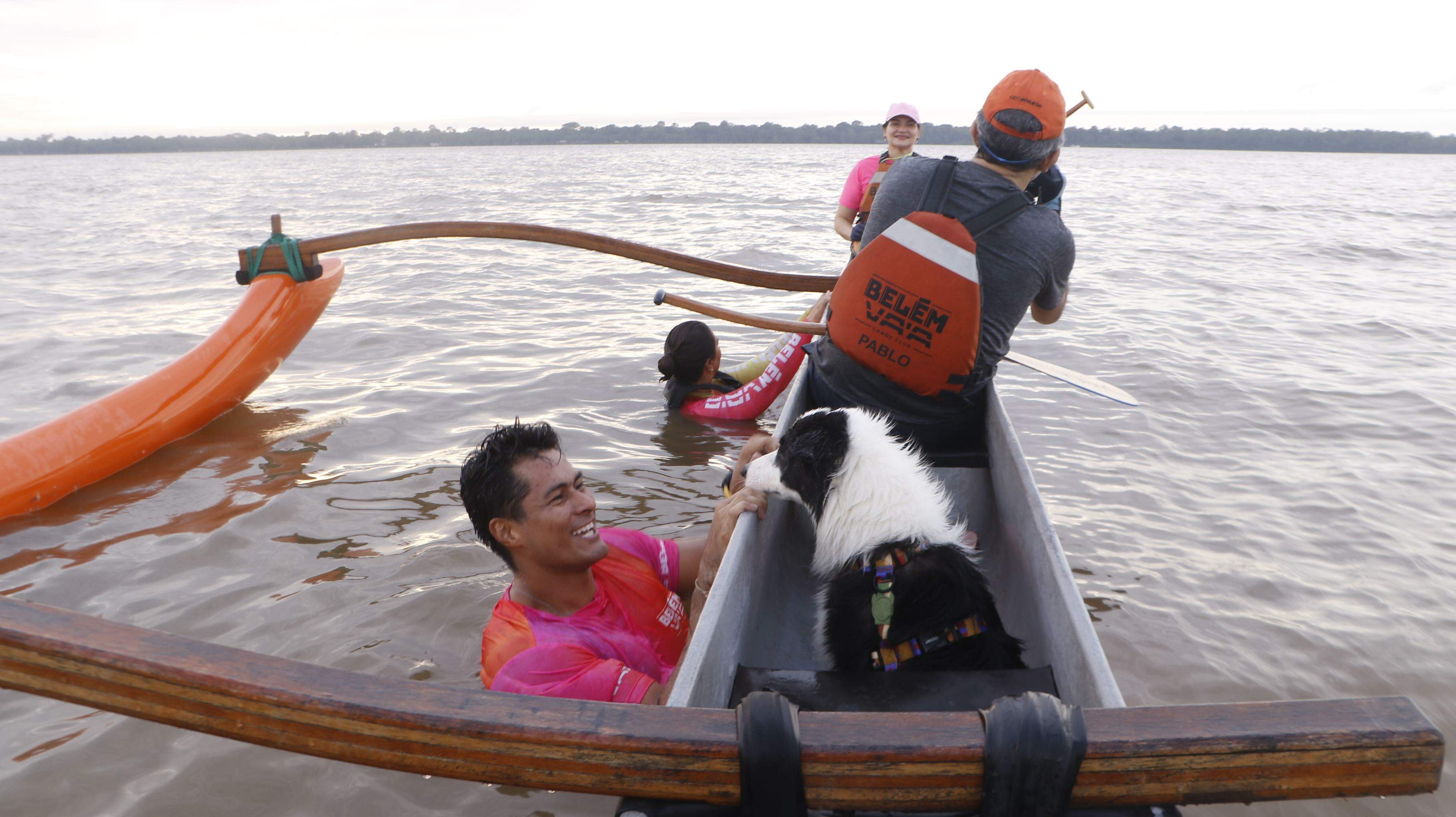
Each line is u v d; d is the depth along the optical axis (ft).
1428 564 11.93
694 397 17.88
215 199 94.79
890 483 7.93
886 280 9.78
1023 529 8.86
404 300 30.48
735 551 7.64
